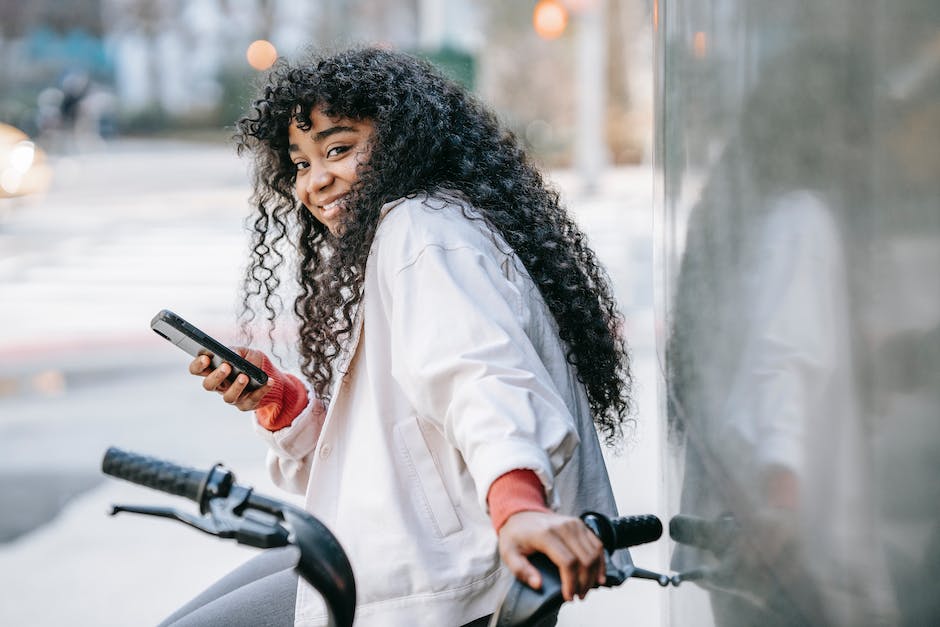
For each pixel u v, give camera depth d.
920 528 0.79
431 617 1.51
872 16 0.82
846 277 0.86
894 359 0.81
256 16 35.19
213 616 1.68
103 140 26.86
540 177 1.88
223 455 5.43
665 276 1.63
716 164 1.24
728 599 1.23
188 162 23.73
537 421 1.32
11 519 4.67
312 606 1.58
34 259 11.75
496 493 1.26
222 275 10.58
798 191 0.96
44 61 35.47
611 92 23.25
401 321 1.48
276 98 1.74
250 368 1.82
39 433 5.98
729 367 1.20
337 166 1.74
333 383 1.84
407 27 34.31
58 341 8.10
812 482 0.94
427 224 1.56
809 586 0.96
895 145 0.80
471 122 1.79
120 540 4.40
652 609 3.47
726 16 1.19
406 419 1.57
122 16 36.03
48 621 3.67
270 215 2.04
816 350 0.92
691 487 1.43
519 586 1.19
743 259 1.13
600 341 1.72
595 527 1.24
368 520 1.55
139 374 7.27
